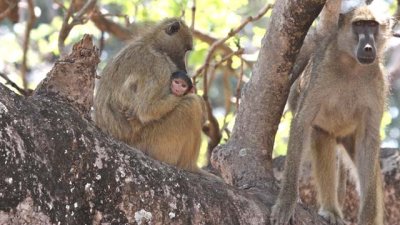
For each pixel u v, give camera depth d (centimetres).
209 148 1470
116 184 818
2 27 2502
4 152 743
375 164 1102
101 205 803
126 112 1124
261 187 1070
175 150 1143
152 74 1139
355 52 1086
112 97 1136
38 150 773
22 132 769
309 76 1162
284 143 1773
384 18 1137
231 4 1792
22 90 1284
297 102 1181
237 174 1091
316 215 1049
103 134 852
